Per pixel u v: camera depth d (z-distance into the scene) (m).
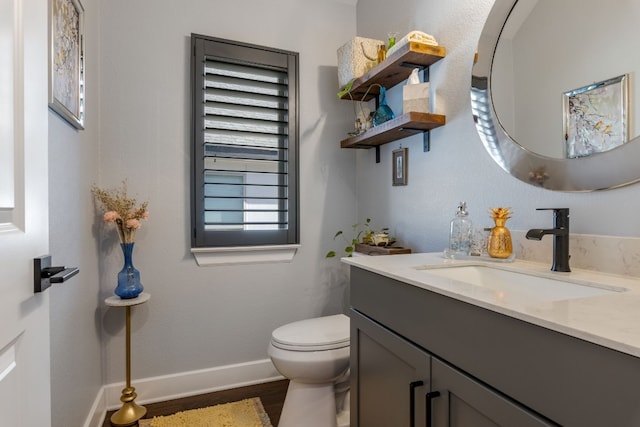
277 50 2.26
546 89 1.22
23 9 0.73
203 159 2.10
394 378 1.11
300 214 2.35
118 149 1.95
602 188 1.06
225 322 2.18
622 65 1.01
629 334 0.55
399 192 2.04
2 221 0.65
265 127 2.27
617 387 0.53
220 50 2.12
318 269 2.40
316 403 1.63
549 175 1.21
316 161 2.39
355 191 2.48
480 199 1.50
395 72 1.86
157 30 2.03
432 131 1.78
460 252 1.40
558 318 0.63
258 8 2.25
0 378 0.63
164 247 2.05
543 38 1.24
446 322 0.89
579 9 1.13
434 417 0.93
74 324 1.44
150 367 2.02
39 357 0.78
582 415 0.58
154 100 2.03
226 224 2.16
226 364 2.18
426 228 1.82
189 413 1.88
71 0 1.37
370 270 1.23
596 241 1.08
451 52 1.66
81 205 1.58
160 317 2.04
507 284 1.19
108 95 1.93
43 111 0.82
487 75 1.43
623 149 1.01
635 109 0.98
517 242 1.33
